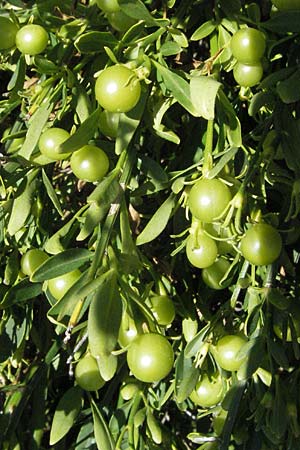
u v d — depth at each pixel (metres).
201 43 0.23
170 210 0.19
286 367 0.20
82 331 0.21
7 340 0.22
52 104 0.19
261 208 0.20
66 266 0.19
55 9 0.22
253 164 0.19
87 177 0.18
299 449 0.21
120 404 0.23
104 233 0.18
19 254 0.23
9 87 0.20
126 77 0.18
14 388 0.23
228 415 0.20
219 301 0.24
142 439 0.22
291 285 0.22
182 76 0.19
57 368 0.24
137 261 0.18
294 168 0.19
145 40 0.19
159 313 0.20
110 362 0.18
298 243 0.22
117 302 0.17
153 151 0.22
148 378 0.18
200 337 0.20
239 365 0.20
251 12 0.19
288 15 0.19
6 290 0.22
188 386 0.20
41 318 0.23
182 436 0.26
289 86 0.18
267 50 0.20
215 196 0.18
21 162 0.19
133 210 0.22
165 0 0.20
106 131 0.19
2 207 0.21
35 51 0.19
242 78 0.19
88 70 0.21
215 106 0.19
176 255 0.22
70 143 0.18
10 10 0.19
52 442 0.21
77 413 0.21
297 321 0.21
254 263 0.19
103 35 0.19
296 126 0.19
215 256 0.19
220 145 0.19
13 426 0.23
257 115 0.21
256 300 0.20
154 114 0.19
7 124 0.24
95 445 0.23
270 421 0.21
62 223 0.23
